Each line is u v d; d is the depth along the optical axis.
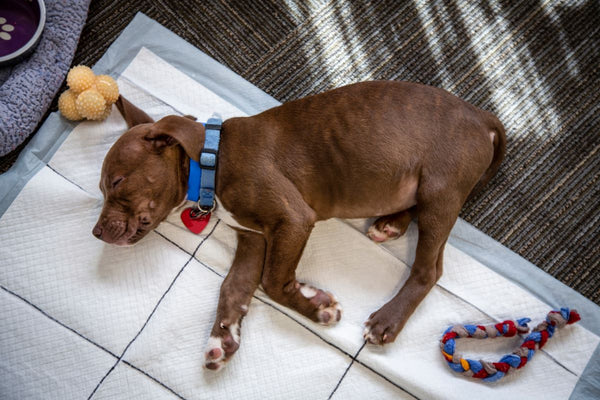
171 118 1.44
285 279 1.60
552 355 1.72
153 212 1.56
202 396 1.64
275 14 2.07
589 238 1.88
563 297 1.78
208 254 1.76
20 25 1.91
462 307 1.76
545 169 1.94
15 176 1.80
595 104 2.00
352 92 1.57
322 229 1.81
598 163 1.95
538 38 2.06
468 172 1.56
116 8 2.04
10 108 1.78
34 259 1.73
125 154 1.49
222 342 1.62
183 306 1.71
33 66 1.83
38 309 1.69
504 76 2.03
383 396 1.66
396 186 1.57
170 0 2.06
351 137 1.52
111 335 1.68
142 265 1.74
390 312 1.66
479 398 1.64
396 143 1.52
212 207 1.61
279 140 1.54
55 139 1.84
